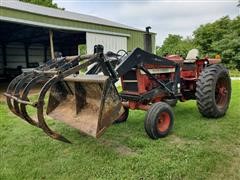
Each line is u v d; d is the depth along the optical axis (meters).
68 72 2.75
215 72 4.12
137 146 3.13
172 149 3.01
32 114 4.96
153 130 3.30
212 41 23.45
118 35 11.08
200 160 2.70
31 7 10.41
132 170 2.55
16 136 3.64
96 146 3.18
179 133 3.52
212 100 4.05
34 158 2.87
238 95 6.49
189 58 4.61
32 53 16.98
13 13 7.36
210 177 2.39
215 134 3.48
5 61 15.41
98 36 10.16
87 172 2.54
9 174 2.52
